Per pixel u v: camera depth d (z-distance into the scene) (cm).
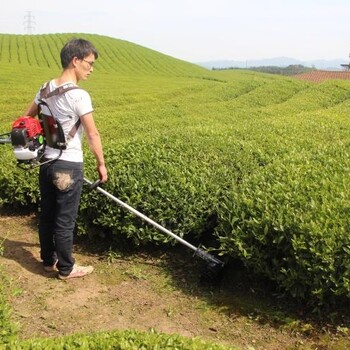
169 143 759
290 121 1191
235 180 650
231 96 2542
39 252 607
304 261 453
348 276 442
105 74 4234
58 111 476
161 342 321
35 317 466
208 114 1694
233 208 534
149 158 676
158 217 580
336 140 997
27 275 544
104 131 1213
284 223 486
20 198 729
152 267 574
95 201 611
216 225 600
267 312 480
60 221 510
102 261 589
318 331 450
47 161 486
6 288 511
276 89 2495
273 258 491
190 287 529
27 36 7200
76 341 317
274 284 517
